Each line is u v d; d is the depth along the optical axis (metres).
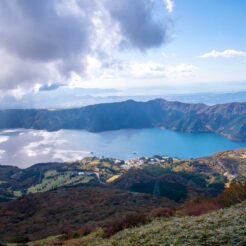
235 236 12.75
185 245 13.57
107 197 93.50
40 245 33.34
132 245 17.42
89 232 32.72
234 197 26.28
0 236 58.69
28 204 98.06
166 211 27.69
